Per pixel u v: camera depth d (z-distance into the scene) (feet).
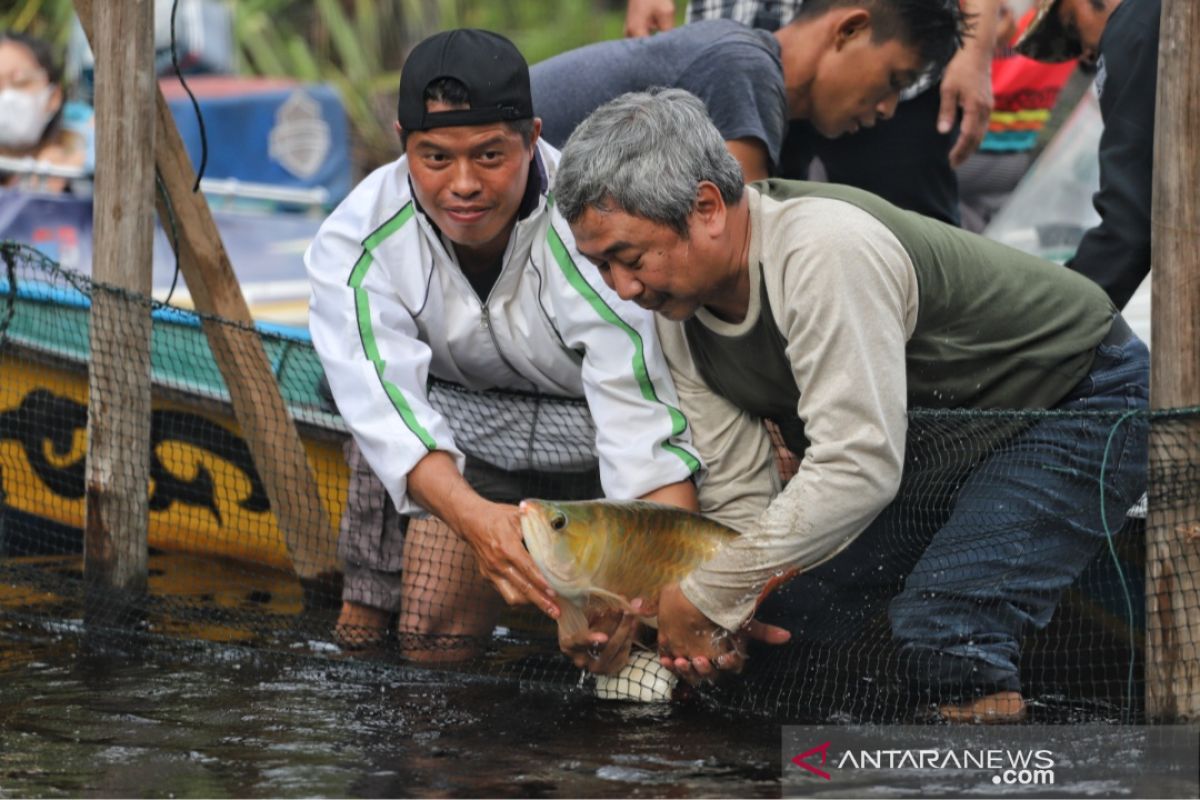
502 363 33.40
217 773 26.78
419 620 35.47
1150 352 30.50
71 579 38.93
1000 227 48.52
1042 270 29.96
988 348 29.27
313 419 39.42
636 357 31.01
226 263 39.70
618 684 31.45
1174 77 27.96
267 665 34.53
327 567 39.60
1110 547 29.99
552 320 32.04
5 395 42.96
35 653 35.42
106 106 37.06
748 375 29.40
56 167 56.08
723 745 28.35
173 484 42.04
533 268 31.58
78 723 29.91
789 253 26.81
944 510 31.07
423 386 31.58
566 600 28.76
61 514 42.93
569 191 26.78
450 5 88.12
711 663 29.76
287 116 63.31
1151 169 34.17
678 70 36.35
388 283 31.27
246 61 82.23
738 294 27.76
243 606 39.19
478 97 28.30
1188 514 28.45
